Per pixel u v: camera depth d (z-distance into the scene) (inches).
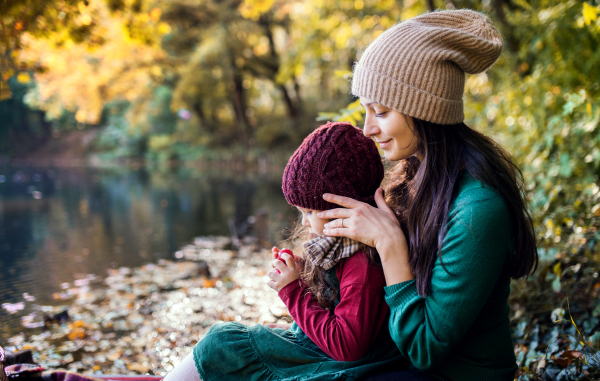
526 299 100.3
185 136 1135.0
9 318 150.9
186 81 759.1
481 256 44.3
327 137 53.6
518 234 48.4
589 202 117.2
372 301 49.7
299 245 64.2
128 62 702.5
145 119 1146.7
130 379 80.4
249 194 513.3
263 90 1079.0
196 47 744.3
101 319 149.1
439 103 47.5
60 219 356.5
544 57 178.2
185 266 215.3
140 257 236.2
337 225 50.9
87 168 1001.5
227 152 985.5
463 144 49.9
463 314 44.4
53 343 130.8
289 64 593.3
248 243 267.4
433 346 45.4
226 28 735.1
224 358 52.7
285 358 52.7
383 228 49.0
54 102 748.6
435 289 45.9
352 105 96.7
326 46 483.2
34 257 236.8
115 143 1315.2
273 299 163.6
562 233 121.9
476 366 48.6
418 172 51.3
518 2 218.8
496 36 51.0
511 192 48.3
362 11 363.6
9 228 318.7
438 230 47.4
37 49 265.4
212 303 162.2
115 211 397.4
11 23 165.9
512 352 51.5
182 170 938.7
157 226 326.0
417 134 49.8
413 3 291.9
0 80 162.7
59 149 1350.9
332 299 53.3
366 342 49.5
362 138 54.8
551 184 129.0
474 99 234.2
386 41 48.9
